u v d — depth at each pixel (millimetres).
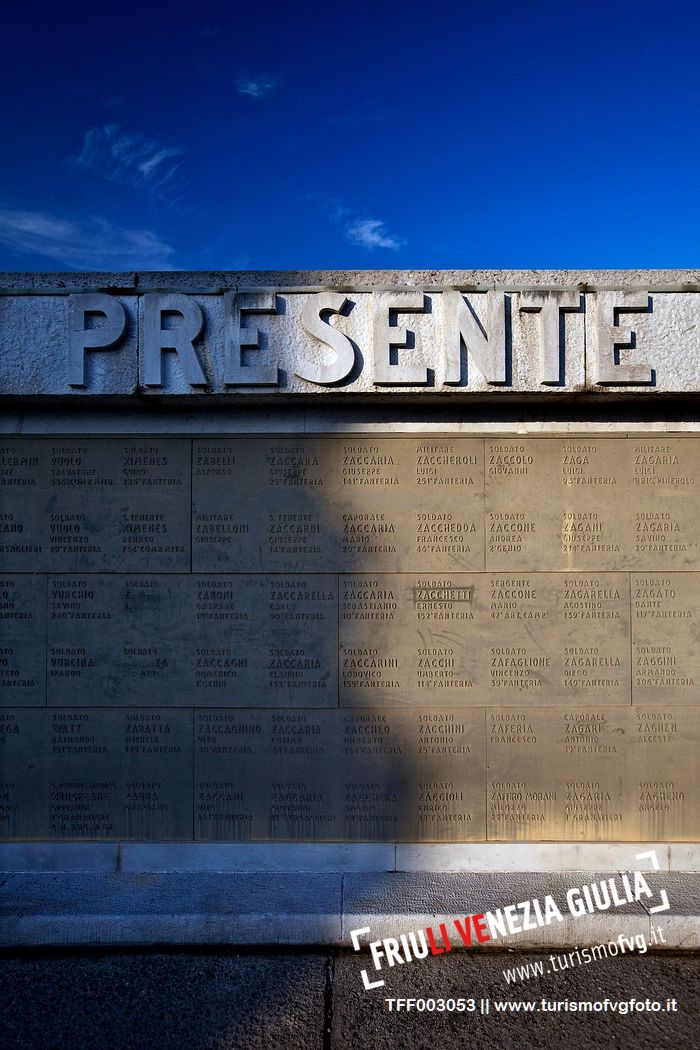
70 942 3920
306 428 4562
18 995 3537
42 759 4516
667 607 4527
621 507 4547
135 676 4531
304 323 4305
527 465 4562
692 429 4539
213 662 4539
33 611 4531
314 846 4473
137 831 4508
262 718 4527
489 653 4539
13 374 4316
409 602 4547
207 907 4020
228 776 4527
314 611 4547
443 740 4523
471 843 4484
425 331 4336
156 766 4520
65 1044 3176
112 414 4570
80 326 4301
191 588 4551
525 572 4547
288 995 3539
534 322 4324
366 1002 3492
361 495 4562
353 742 4527
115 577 4551
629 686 4516
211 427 4574
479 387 4305
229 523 4566
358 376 4328
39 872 4445
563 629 4527
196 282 4355
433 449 4574
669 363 4289
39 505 4551
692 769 4488
